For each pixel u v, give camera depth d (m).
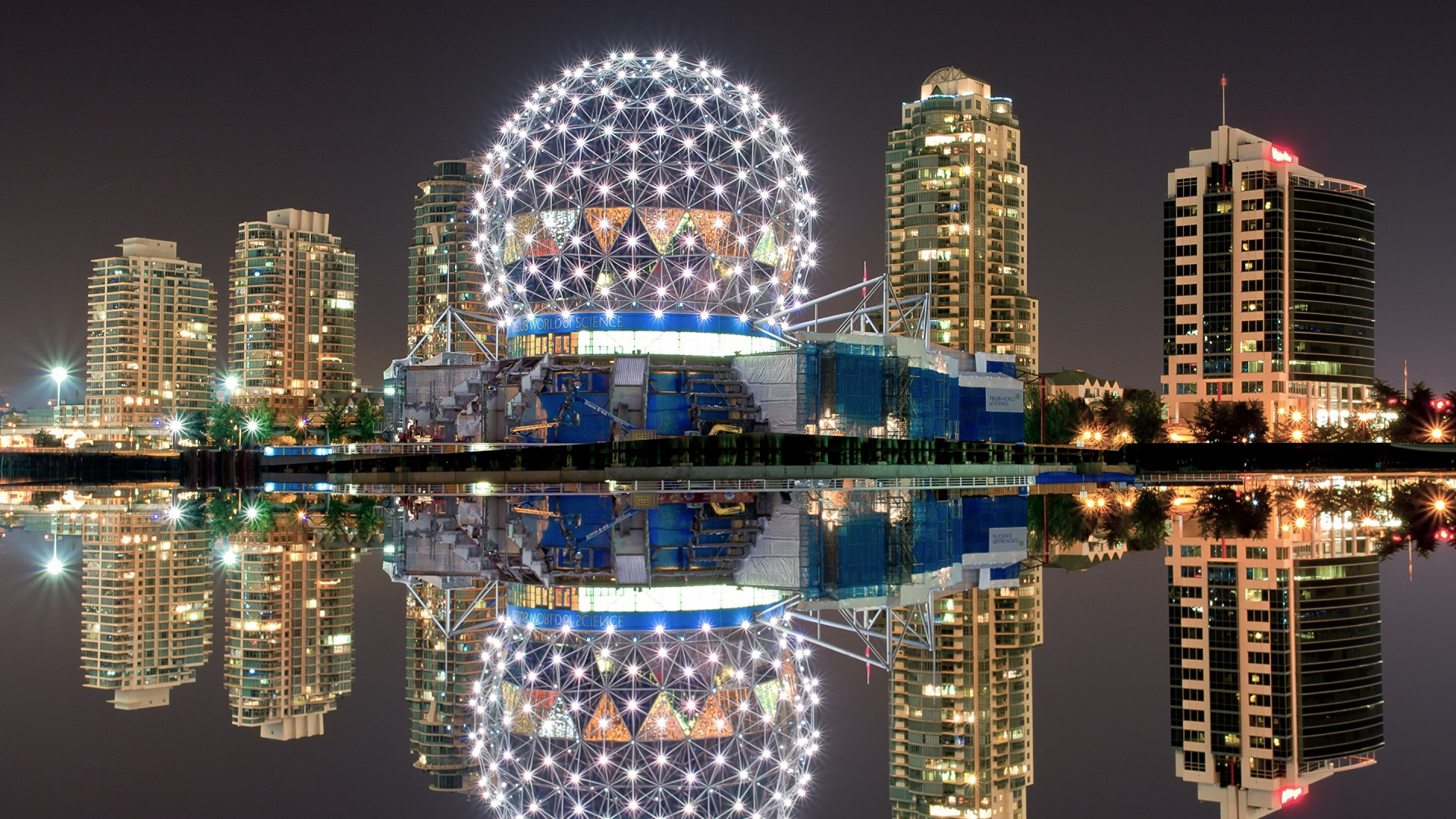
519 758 30.53
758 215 100.81
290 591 41.91
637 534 53.72
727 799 30.77
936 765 35.25
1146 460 123.94
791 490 74.25
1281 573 43.75
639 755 32.44
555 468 83.62
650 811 30.44
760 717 33.34
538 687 33.12
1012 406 125.75
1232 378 184.62
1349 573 43.84
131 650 32.56
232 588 42.41
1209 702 30.31
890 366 105.25
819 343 102.94
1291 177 185.12
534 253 102.00
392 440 112.44
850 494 76.38
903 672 35.59
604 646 35.16
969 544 51.56
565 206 99.81
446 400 108.31
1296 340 184.12
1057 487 91.75
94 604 38.75
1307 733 27.89
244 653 33.00
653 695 33.91
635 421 96.88
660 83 99.88
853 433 101.81
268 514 67.75
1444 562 46.38
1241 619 36.72
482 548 50.41
